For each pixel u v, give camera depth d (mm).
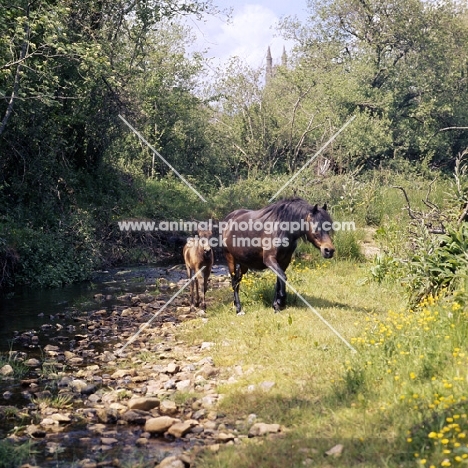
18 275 15414
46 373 8102
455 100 39875
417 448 4863
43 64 15289
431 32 39969
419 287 9594
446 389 5684
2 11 14094
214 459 5125
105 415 6379
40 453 5652
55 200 18750
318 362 7441
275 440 5406
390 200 20734
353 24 40906
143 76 26938
